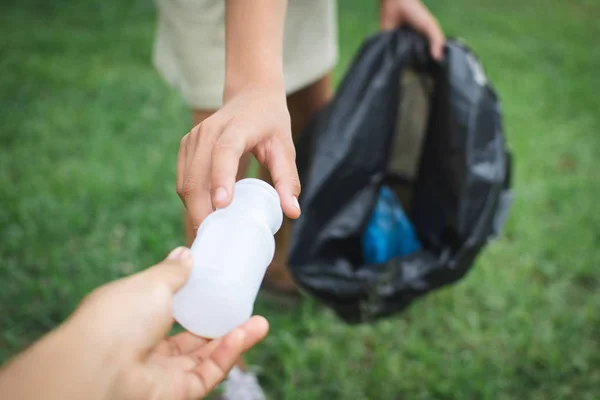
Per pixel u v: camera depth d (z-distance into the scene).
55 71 3.91
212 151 0.98
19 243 2.44
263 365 2.09
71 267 2.37
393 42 2.01
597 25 6.00
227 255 0.90
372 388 1.99
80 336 0.69
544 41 5.34
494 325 2.23
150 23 5.04
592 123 3.83
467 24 5.64
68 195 2.74
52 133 3.23
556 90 4.23
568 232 2.73
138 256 2.44
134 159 3.06
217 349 0.87
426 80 2.02
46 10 5.17
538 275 2.53
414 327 2.22
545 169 3.25
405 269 1.75
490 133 1.89
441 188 1.90
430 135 1.98
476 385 1.98
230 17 1.19
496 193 1.82
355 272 1.73
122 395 0.71
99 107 3.53
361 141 1.88
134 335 0.72
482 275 2.44
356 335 2.19
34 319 2.16
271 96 1.10
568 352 2.14
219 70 1.71
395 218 1.99
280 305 2.32
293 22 1.85
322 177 1.79
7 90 3.61
